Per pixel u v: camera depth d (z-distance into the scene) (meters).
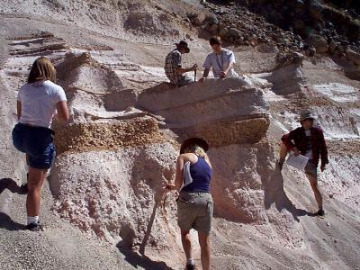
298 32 17.61
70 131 6.27
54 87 5.18
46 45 10.31
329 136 10.84
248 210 6.69
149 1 14.98
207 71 7.76
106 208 5.67
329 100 11.96
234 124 7.00
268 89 12.27
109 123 6.54
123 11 13.95
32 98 5.12
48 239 5.00
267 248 6.33
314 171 7.56
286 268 6.10
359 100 13.89
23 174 6.08
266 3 18.08
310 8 18.05
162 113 7.43
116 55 10.86
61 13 12.83
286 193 7.64
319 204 7.59
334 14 18.61
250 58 14.09
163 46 13.49
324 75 15.12
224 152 6.94
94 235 5.47
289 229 6.85
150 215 5.88
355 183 9.56
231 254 6.00
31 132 5.08
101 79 7.70
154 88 7.60
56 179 5.88
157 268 5.42
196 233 6.12
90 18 13.22
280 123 10.55
